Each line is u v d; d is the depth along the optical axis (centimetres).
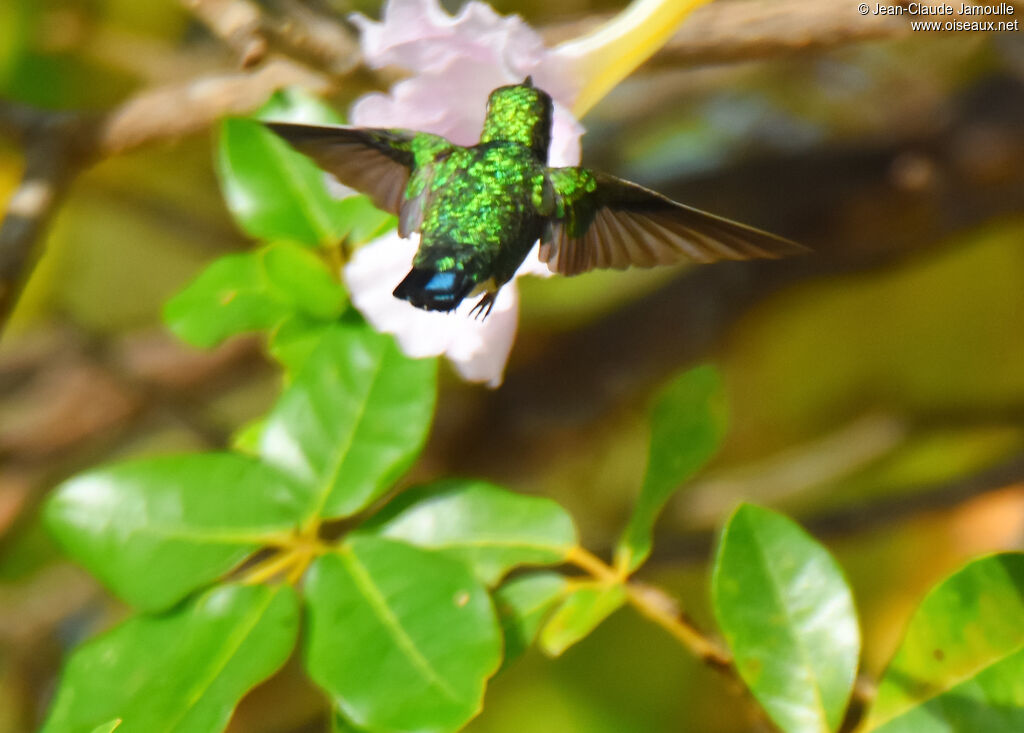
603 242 233
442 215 233
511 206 233
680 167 328
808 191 283
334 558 234
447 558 233
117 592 234
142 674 233
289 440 236
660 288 296
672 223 232
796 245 231
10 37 269
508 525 235
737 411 323
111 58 275
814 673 232
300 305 238
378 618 232
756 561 233
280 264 238
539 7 273
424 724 230
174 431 343
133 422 300
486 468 298
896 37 240
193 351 293
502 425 295
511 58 236
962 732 232
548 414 296
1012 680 232
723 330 291
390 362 236
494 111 234
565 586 235
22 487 296
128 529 234
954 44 290
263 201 239
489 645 231
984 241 301
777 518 233
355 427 236
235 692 232
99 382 296
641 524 235
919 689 232
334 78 240
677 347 292
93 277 329
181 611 234
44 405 301
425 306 232
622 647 303
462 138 236
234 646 232
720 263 290
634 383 295
